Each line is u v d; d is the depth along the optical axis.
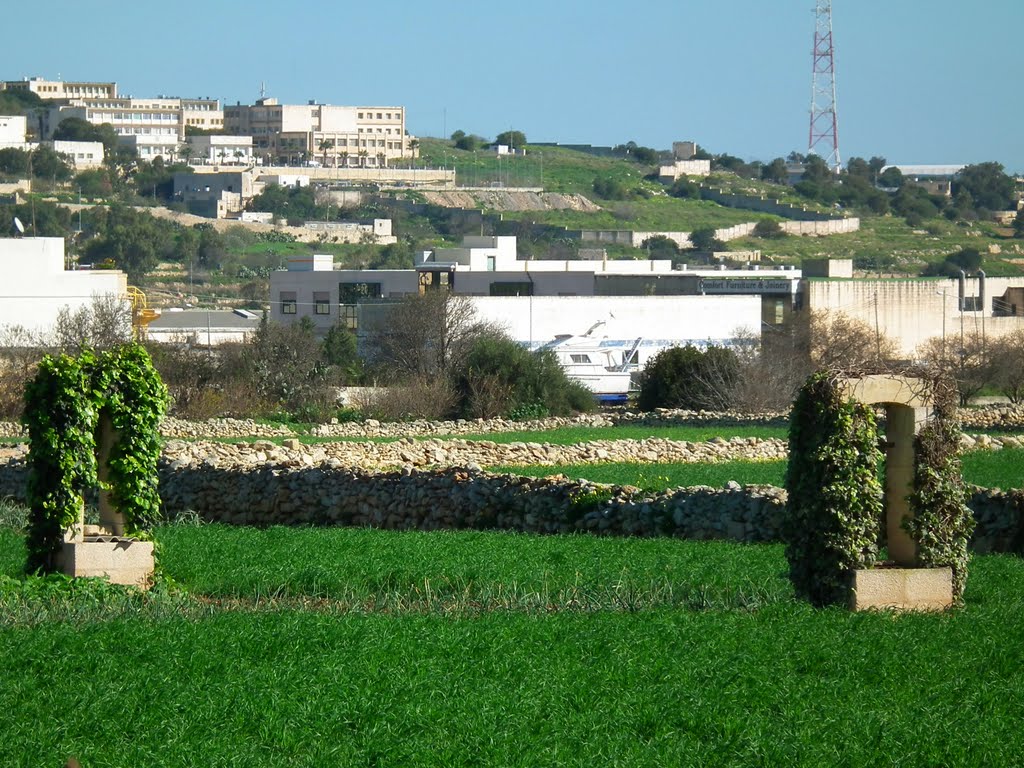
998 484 55.25
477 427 94.12
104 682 24.31
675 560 38.50
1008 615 30.39
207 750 21.00
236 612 31.16
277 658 26.06
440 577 35.75
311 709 22.77
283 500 53.84
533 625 28.98
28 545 35.75
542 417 107.00
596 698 23.70
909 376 31.25
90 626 28.78
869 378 31.02
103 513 37.31
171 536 44.94
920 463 31.36
